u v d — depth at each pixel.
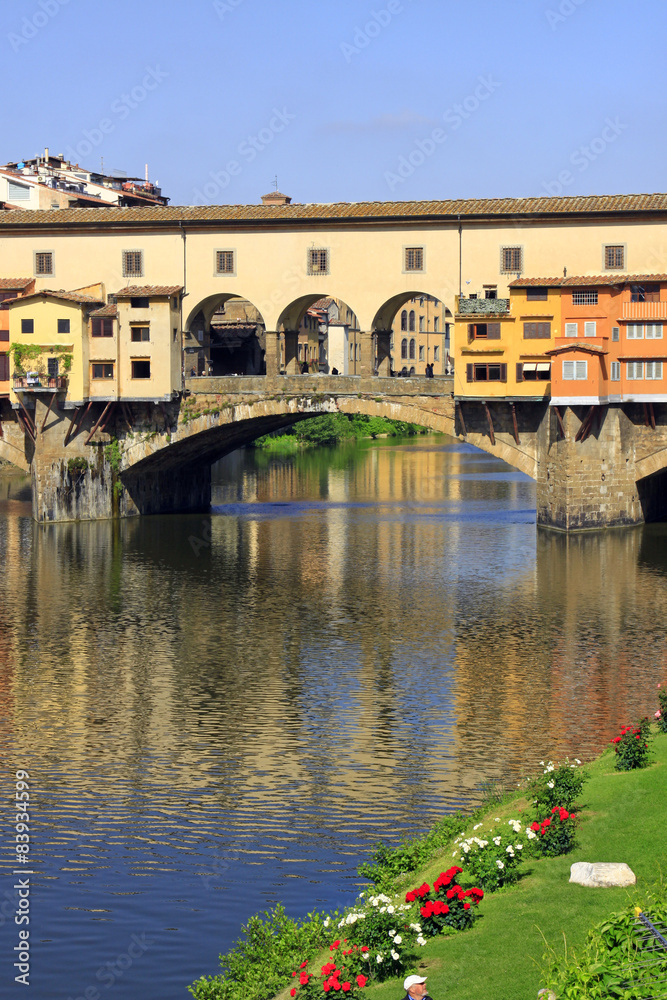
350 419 172.62
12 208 101.38
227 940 25.08
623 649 48.22
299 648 49.38
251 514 90.25
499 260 76.06
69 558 70.12
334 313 168.12
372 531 81.06
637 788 26.34
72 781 34.66
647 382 74.75
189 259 80.19
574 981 16.84
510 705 40.94
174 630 52.78
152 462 85.50
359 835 30.39
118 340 79.44
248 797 33.19
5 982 23.45
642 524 79.56
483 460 137.50
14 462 85.62
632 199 75.19
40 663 47.44
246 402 79.88
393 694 42.59
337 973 18.91
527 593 59.31
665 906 18.61
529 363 74.62
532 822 24.41
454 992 18.42
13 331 79.38
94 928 25.72
